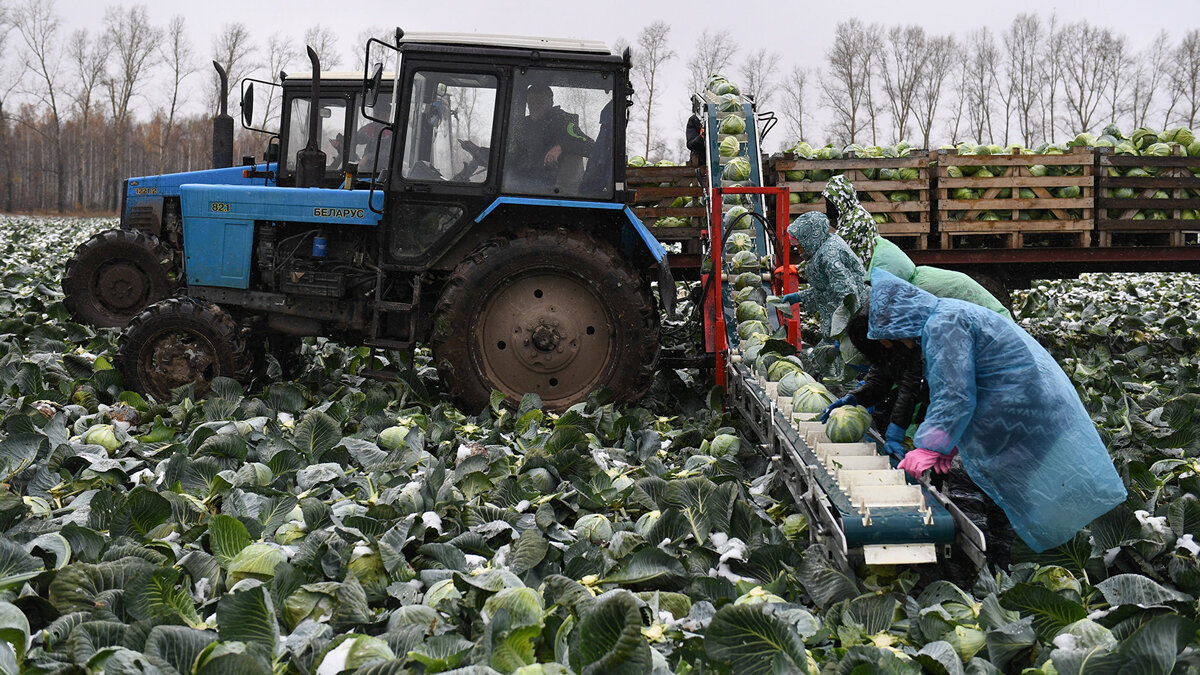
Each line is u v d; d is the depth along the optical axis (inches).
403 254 272.2
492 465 196.1
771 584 140.0
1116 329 420.5
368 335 292.4
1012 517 147.6
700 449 226.1
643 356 267.4
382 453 206.4
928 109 2404.0
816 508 154.9
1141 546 146.9
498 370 269.9
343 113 399.9
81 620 120.7
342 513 168.1
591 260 263.3
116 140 2704.2
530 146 270.1
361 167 391.5
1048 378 146.3
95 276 402.0
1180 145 375.6
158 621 122.0
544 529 165.0
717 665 111.3
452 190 269.1
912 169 370.3
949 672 110.9
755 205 309.9
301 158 305.6
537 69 268.5
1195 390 269.6
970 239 388.5
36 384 252.8
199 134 3260.3
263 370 300.0
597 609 106.3
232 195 286.2
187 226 288.7
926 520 136.6
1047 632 123.3
